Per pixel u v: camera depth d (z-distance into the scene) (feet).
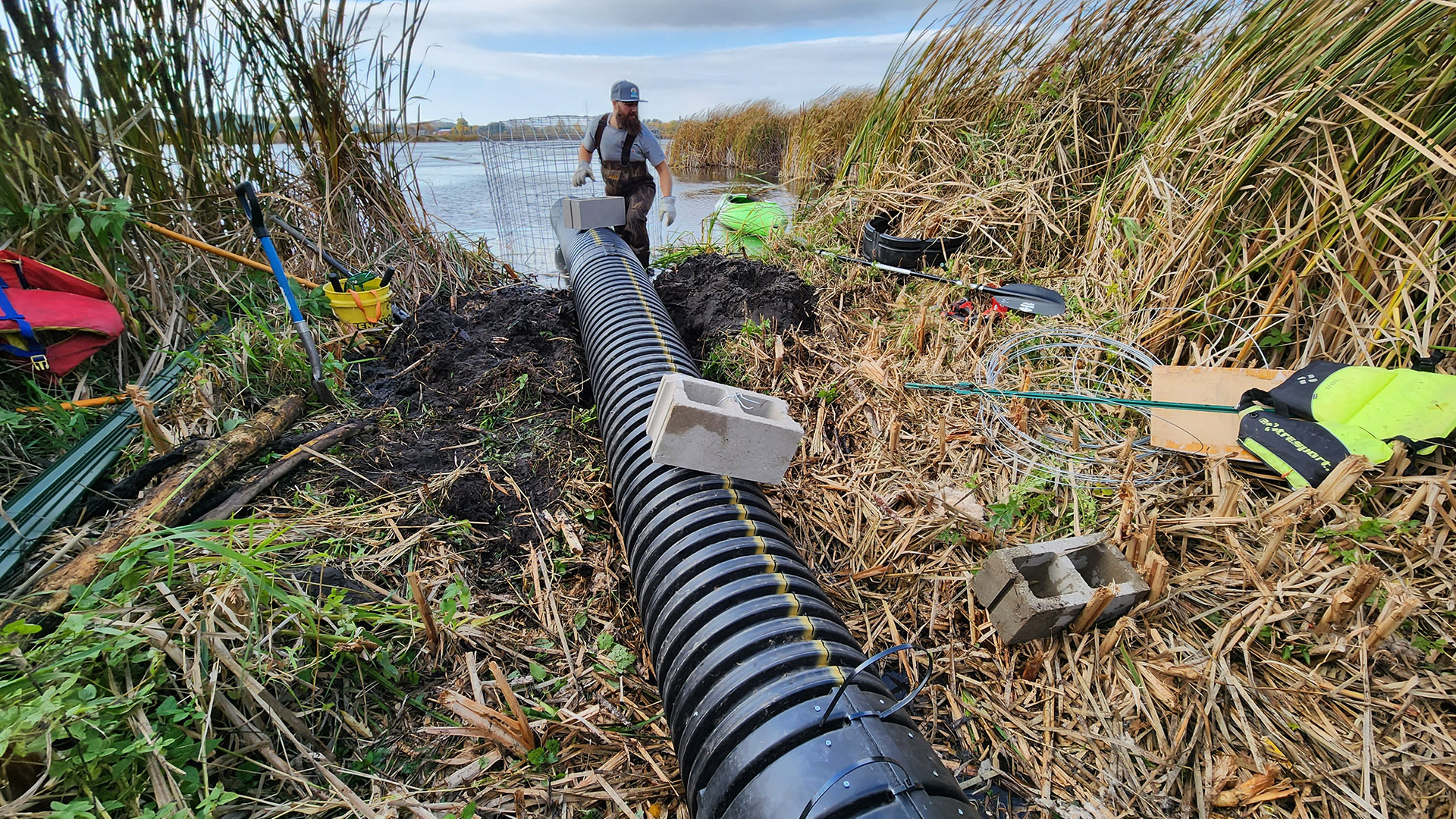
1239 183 11.94
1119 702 7.06
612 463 9.54
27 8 11.57
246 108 15.26
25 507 8.26
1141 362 11.89
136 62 13.21
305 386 11.71
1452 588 7.54
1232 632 7.44
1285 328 11.16
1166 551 8.76
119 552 6.26
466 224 24.31
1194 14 17.04
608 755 6.66
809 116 42.96
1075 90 18.17
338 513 9.02
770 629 6.10
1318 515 8.51
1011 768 6.65
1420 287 9.78
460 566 8.50
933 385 11.62
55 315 10.34
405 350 13.71
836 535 9.26
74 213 11.37
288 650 6.58
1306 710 6.79
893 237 17.11
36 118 12.01
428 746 6.56
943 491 9.70
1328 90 11.04
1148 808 6.29
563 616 8.12
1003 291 14.19
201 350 11.87
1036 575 8.23
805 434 11.06
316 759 6.15
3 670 5.60
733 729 5.41
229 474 9.46
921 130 20.88
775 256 18.20
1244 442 9.48
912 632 8.02
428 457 10.50
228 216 15.06
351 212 17.02
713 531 7.25
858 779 4.80
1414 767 6.31
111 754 5.12
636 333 11.63
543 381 12.53
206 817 5.01
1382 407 8.85
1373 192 10.28
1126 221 14.03
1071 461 10.00
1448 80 9.70
